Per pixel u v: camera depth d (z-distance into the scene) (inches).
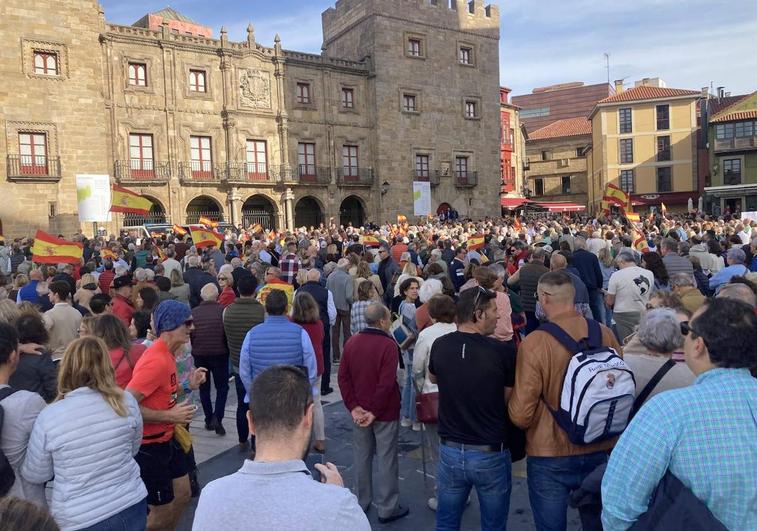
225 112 1641.2
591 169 2977.4
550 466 175.3
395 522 247.3
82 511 156.6
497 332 310.7
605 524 117.3
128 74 1517.0
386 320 252.5
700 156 2516.0
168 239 1022.4
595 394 161.2
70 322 340.2
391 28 1903.3
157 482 203.5
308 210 1920.5
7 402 169.3
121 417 167.3
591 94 4837.6
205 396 368.8
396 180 1916.8
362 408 245.0
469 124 2089.1
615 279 390.9
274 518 95.5
